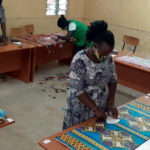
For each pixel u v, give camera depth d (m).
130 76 3.73
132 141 1.49
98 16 5.80
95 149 1.38
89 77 1.65
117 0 5.41
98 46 1.50
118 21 5.53
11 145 2.60
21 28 4.57
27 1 4.67
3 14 3.82
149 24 5.12
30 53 4.05
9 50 3.52
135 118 1.78
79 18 6.02
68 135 1.49
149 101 2.10
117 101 3.98
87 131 1.55
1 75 4.40
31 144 2.66
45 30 5.25
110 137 1.51
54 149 1.36
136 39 4.77
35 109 3.38
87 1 5.88
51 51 4.70
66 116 1.86
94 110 1.64
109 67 1.72
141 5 5.11
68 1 5.52
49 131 2.93
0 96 3.60
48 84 4.26
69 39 4.46
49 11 5.19
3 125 1.81
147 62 3.66
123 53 4.07
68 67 5.29
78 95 1.65
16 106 3.38
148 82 3.56
